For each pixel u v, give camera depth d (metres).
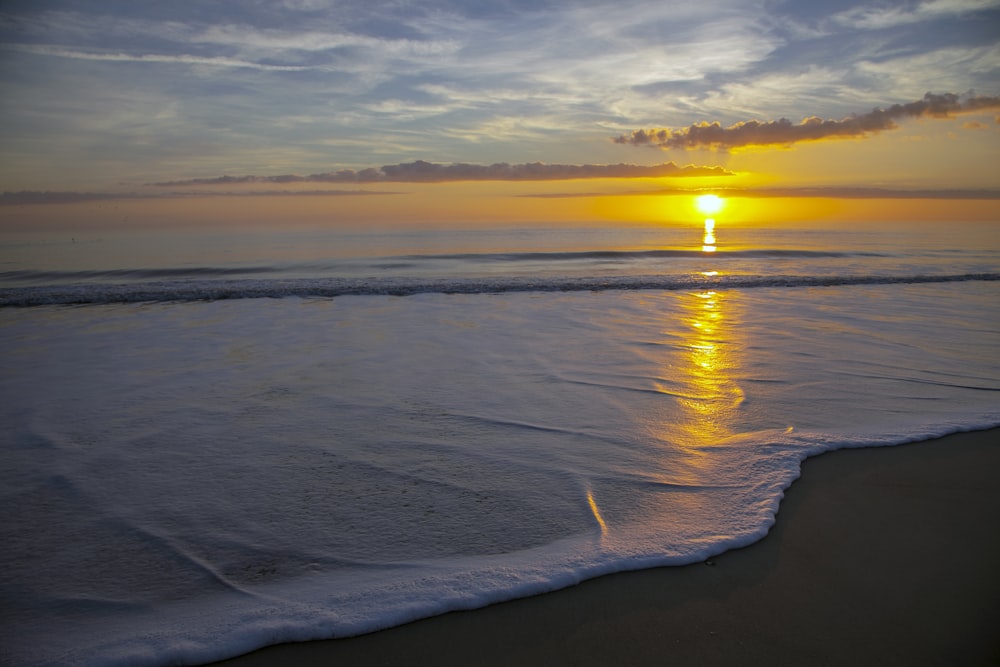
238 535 2.61
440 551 2.45
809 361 5.39
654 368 5.18
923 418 3.92
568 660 1.85
